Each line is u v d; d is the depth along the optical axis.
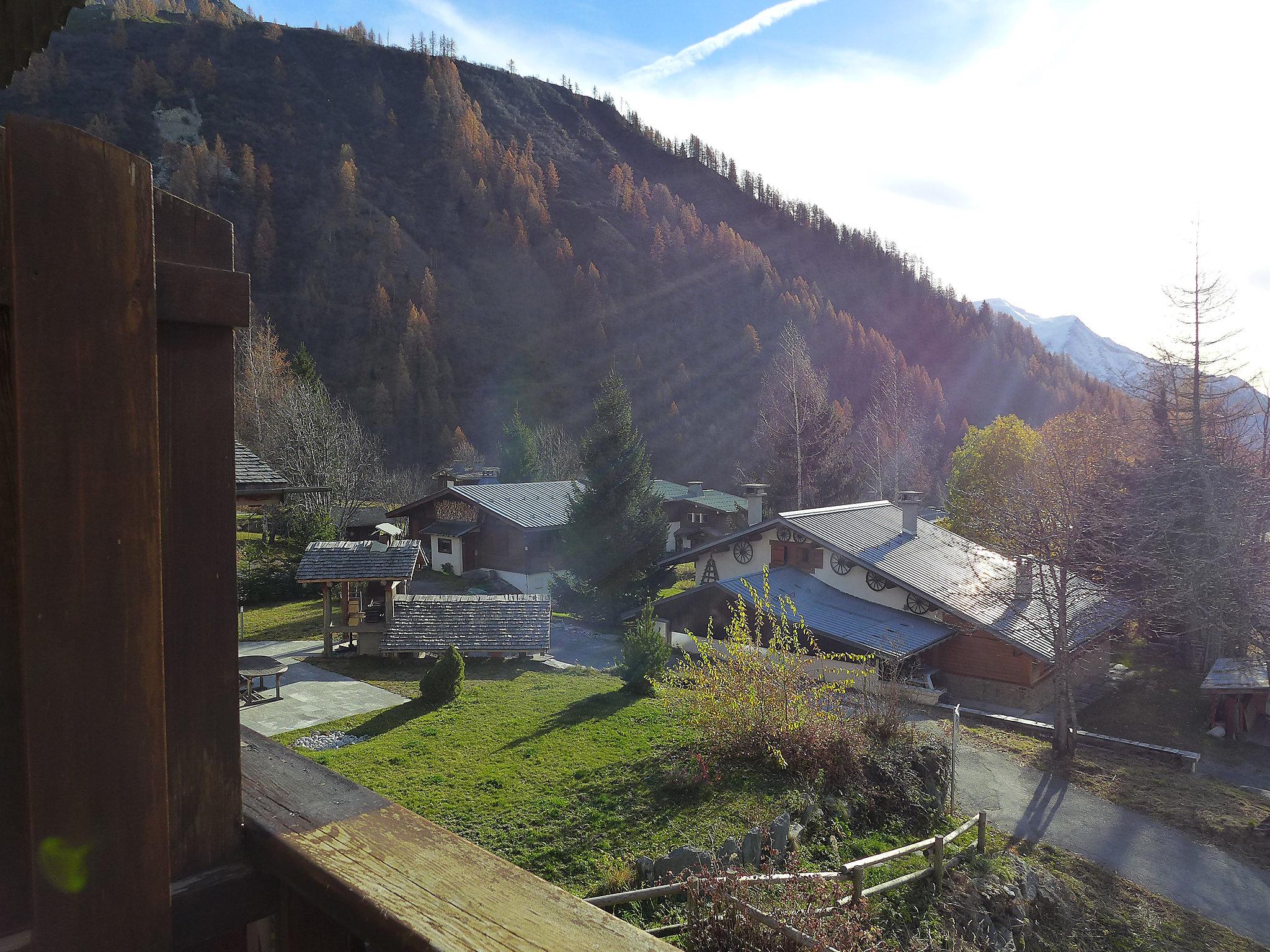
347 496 36.53
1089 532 22.31
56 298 1.21
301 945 1.47
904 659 21.55
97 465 1.25
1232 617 26.98
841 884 8.75
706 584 26.55
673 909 8.96
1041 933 11.90
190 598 1.47
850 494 49.06
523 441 51.00
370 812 1.58
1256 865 14.26
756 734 13.16
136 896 1.29
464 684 18.06
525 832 10.55
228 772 1.52
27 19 2.01
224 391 1.52
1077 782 17.59
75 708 1.22
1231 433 30.30
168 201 1.44
